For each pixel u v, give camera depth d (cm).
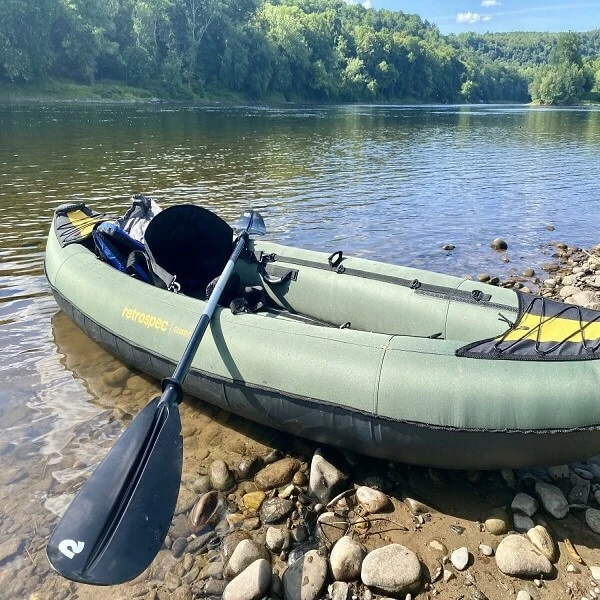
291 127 2345
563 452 252
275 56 5031
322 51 5953
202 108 3491
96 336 387
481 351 265
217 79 4681
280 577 238
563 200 991
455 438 255
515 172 1287
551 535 254
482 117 3778
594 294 529
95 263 414
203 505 273
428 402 258
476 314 339
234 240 452
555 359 255
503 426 248
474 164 1405
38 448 310
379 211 873
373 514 271
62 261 435
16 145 1445
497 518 264
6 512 268
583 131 2556
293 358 290
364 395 269
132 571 212
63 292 417
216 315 326
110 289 380
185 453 314
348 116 3359
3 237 659
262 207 866
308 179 1122
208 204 871
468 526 263
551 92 7381
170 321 338
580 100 7731
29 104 2955
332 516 268
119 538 221
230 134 1939
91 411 344
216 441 325
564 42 7806
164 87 4162
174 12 4278
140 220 470
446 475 294
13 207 803
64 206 523
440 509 273
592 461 303
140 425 261
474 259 667
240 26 4734
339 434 283
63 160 1234
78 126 1969
